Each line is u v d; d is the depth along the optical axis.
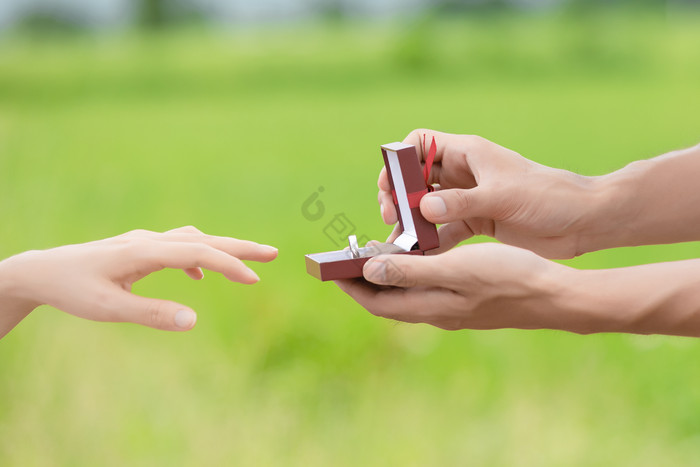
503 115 11.95
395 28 24.64
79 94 18.59
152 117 14.00
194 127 12.24
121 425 2.52
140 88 19.38
